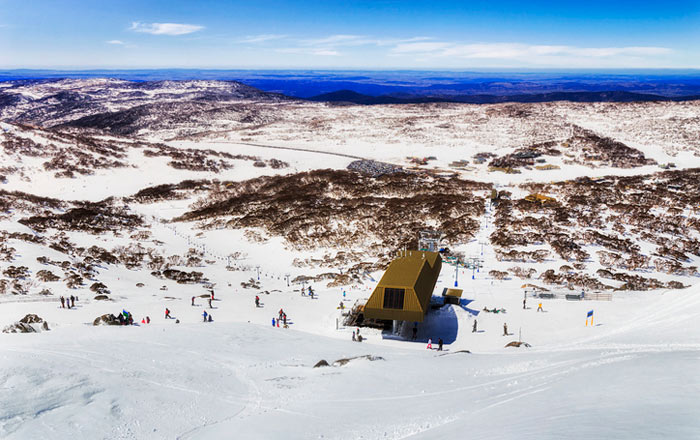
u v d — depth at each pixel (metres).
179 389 17.00
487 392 15.00
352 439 11.99
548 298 43.59
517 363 19.91
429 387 17.20
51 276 48.97
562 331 34.06
